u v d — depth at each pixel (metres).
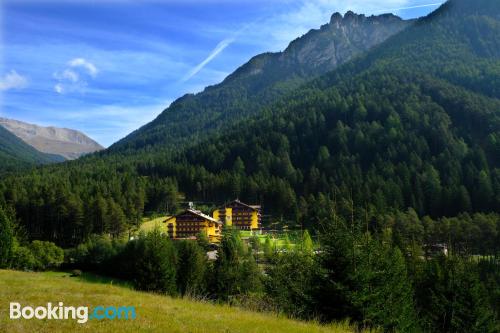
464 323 35.00
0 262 81.19
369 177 164.38
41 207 140.75
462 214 132.00
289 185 172.12
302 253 37.31
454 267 38.50
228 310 22.42
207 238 128.88
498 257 98.50
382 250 26.59
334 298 23.27
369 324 22.72
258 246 110.12
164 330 15.30
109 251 98.06
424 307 45.34
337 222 25.38
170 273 52.56
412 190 153.50
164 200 183.38
